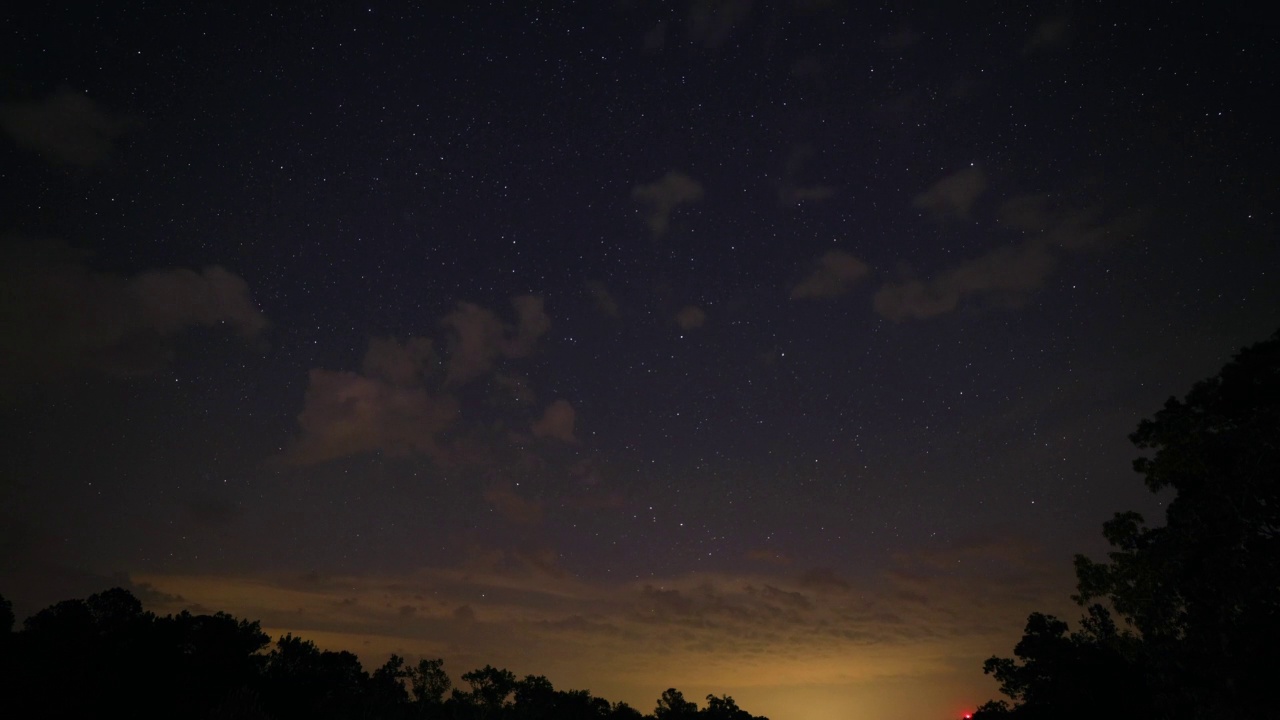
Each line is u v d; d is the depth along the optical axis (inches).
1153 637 823.1
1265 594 642.8
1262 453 664.4
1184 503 731.4
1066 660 1210.6
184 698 1840.6
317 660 2444.6
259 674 2188.7
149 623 2036.2
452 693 3125.0
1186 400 797.9
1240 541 671.1
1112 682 1154.0
